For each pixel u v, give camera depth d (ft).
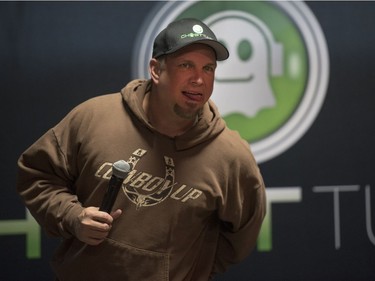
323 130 36.09
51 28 34.27
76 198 20.24
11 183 34.19
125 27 34.83
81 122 20.56
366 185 36.11
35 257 34.68
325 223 36.09
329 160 36.14
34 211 20.57
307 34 36.06
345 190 36.09
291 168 36.09
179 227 19.92
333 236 36.11
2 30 33.88
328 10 36.09
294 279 36.09
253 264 35.91
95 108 20.71
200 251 21.18
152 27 35.01
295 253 36.06
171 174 19.99
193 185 19.94
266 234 35.94
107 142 20.02
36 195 20.65
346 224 36.11
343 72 36.09
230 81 35.76
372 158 36.19
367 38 36.24
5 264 34.40
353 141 36.14
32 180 20.94
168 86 19.36
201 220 20.27
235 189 20.51
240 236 21.49
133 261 19.56
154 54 19.99
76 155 20.48
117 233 19.61
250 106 35.88
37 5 34.09
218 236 21.76
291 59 36.04
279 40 35.88
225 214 20.68
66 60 34.45
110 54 34.78
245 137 35.99
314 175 36.09
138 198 19.74
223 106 35.73
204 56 19.26
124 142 20.06
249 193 20.98
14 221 34.37
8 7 33.88
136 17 34.88
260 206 21.11
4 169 34.09
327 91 36.09
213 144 20.52
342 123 36.09
